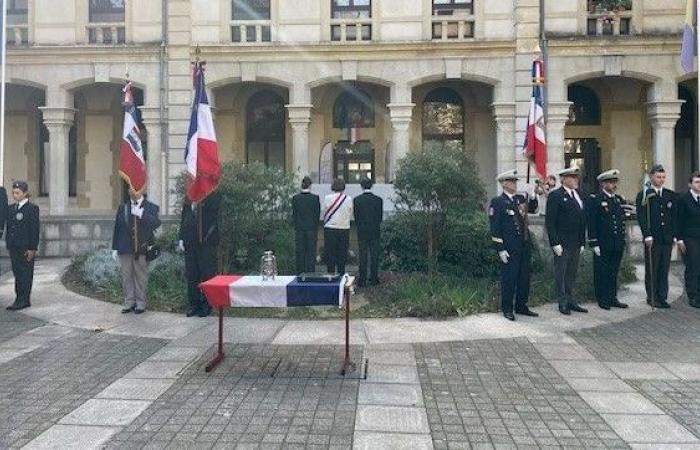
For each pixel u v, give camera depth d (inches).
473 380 268.4
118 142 936.3
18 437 204.7
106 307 416.5
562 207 395.9
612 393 251.0
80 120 938.7
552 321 377.7
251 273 462.0
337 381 265.6
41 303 428.8
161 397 244.5
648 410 231.5
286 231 490.6
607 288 412.8
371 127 895.1
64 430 210.7
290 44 818.2
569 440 203.3
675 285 491.5
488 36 803.4
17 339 336.5
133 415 224.8
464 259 486.6
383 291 443.8
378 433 208.7
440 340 336.5
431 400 242.5
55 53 834.8
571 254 398.0
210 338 338.3
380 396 246.7
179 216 548.7
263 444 199.2
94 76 836.0
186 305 410.9
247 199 449.4
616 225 410.0
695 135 884.6
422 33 812.6
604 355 307.1
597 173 904.3
